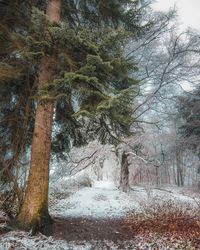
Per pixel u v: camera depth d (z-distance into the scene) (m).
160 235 6.64
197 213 8.66
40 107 6.98
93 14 8.38
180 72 15.20
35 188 6.47
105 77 6.27
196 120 18.14
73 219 8.02
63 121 8.58
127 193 15.53
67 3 8.11
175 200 12.59
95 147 15.84
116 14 8.07
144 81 14.38
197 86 18.30
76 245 5.71
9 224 6.23
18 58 6.62
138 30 8.48
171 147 22.36
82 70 5.79
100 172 25.25
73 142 9.13
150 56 15.23
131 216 8.82
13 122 7.38
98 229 7.07
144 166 19.78
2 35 6.50
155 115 18.67
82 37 5.91
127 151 16.05
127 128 7.65
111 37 5.77
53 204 10.73
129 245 6.00
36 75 7.73
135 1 8.00
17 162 6.98
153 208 9.28
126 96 5.66
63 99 7.72
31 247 5.29
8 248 5.08
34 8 5.61
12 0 7.05
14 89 7.71
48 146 6.86
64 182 18.00
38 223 6.16
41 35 6.10
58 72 6.97
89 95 6.21
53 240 5.83
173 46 14.78
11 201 6.97
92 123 8.59
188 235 6.52
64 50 6.19
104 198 13.79
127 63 6.42
